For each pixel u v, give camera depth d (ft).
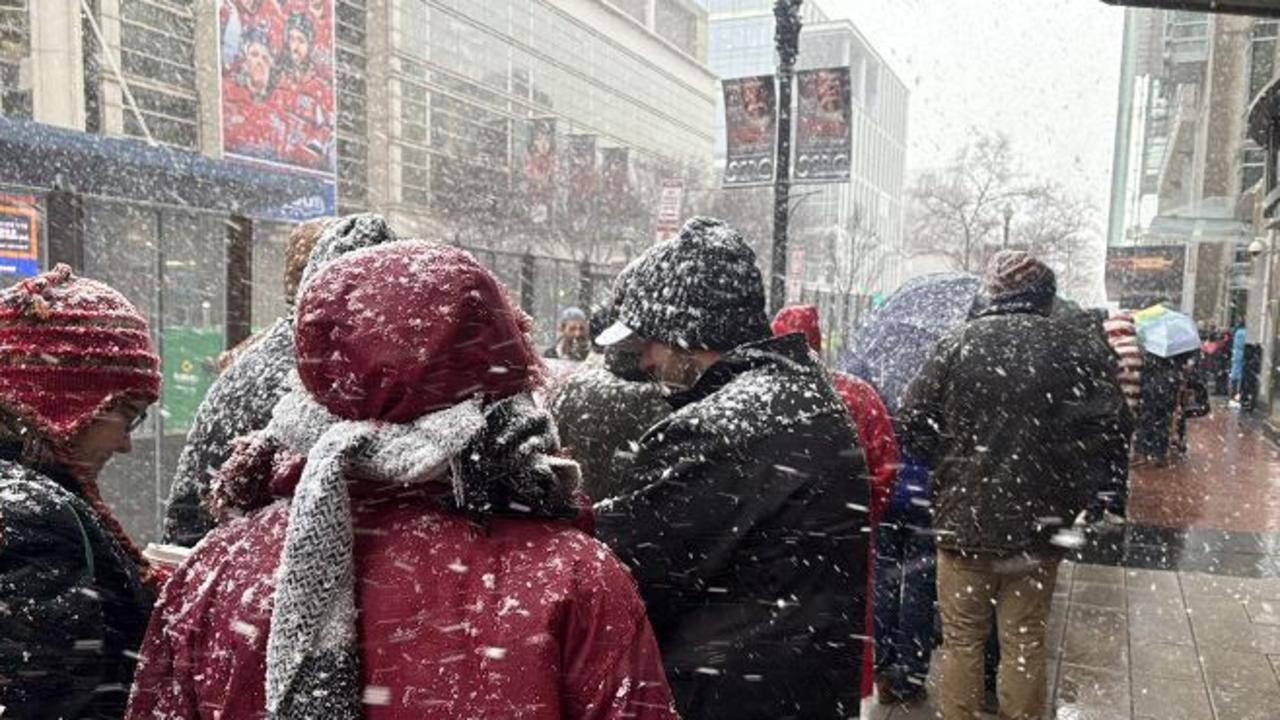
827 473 6.61
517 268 66.18
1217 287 122.31
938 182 141.08
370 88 137.80
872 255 207.00
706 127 287.28
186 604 4.28
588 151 152.56
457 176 147.43
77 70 61.26
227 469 4.48
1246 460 42.24
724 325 7.34
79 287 6.58
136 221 40.63
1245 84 93.45
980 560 11.75
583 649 4.06
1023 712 11.71
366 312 4.05
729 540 6.46
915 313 18.13
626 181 151.94
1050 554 11.58
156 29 68.08
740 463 6.53
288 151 63.72
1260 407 65.57
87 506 5.86
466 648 3.91
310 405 4.30
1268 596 20.08
